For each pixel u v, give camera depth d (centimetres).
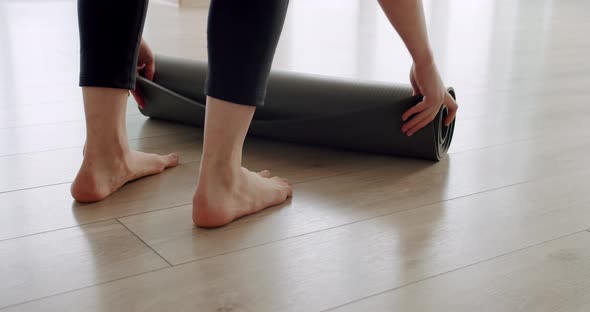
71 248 115
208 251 115
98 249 115
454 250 117
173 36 363
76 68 264
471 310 98
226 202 124
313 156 168
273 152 170
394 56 323
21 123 187
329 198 140
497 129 192
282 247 117
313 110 165
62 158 160
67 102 211
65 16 425
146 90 183
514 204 137
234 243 118
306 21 448
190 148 170
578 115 209
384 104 155
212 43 118
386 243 119
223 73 118
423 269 110
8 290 102
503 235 123
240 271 108
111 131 135
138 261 111
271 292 102
